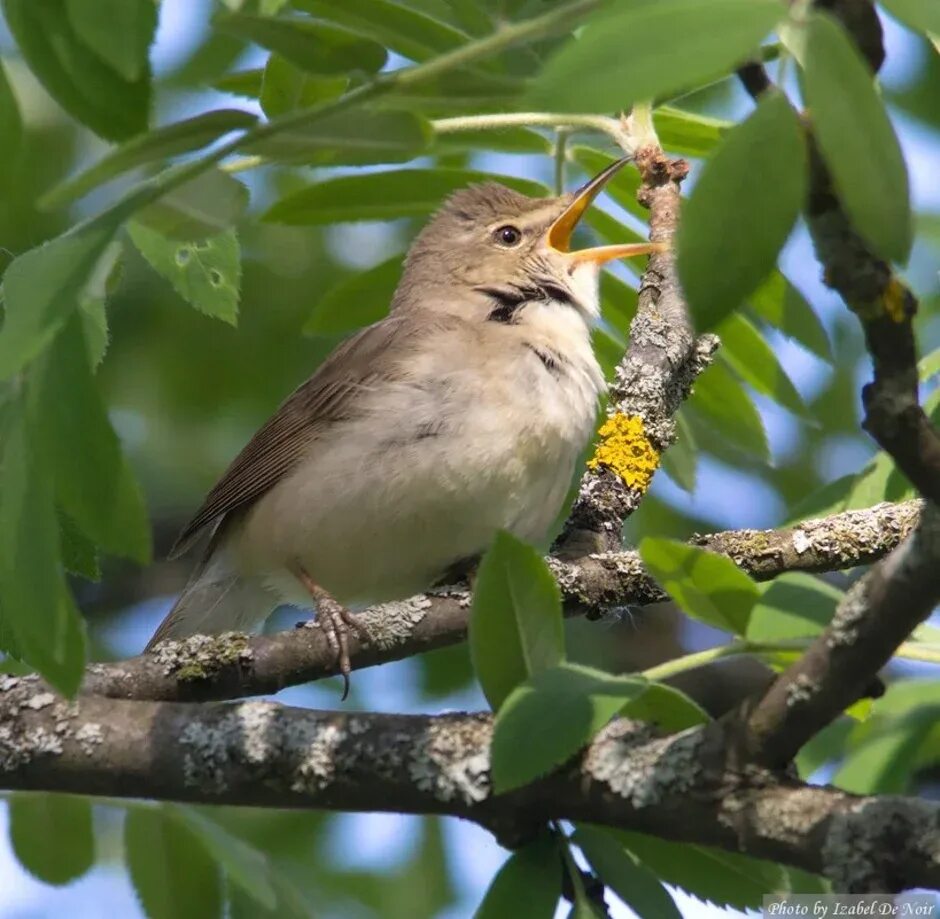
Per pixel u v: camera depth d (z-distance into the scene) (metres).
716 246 3.89
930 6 3.80
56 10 4.52
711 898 5.72
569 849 5.74
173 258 7.21
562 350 9.23
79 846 7.51
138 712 6.51
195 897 7.22
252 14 4.46
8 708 6.55
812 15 3.78
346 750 6.15
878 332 4.70
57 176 10.39
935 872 4.96
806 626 5.22
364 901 10.20
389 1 5.28
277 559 9.39
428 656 11.60
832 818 5.18
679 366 9.19
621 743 5.65
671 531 12.32
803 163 3.91
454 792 5.96
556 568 7.85
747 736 5.39
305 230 12.53
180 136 4.43
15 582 4.79
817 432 12.66
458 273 9.93
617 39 3.78
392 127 4.53
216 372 12.60
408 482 8.79
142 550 4.73
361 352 9.39
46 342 4.63
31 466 4.79
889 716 6.83
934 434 4.80
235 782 6.27
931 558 4.81
